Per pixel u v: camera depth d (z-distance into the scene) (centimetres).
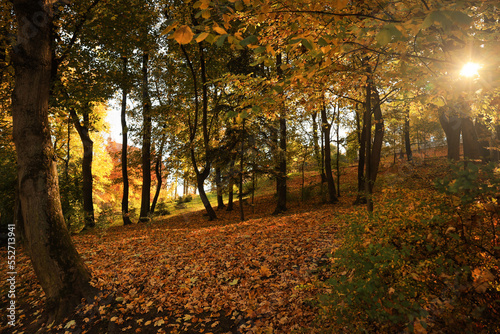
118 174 2752
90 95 1034
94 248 865
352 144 1952
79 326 464
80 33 1023
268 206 2103
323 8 285
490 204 195
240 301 440
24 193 509
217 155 1475
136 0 1152
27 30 500
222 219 1778
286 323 363
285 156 1599
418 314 194
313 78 438
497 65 228
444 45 273
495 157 776
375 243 251
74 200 1722
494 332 190
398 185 323
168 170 1964
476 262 211
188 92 1677
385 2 240
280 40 360
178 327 419
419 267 214
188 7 1110
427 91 381
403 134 2170
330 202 1777
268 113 481
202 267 588
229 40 199
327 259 498
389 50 289
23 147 510
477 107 438
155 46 1466
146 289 528
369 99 643
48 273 508
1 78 819
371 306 211
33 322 504
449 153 1152
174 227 1556
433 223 223
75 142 2100
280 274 496
